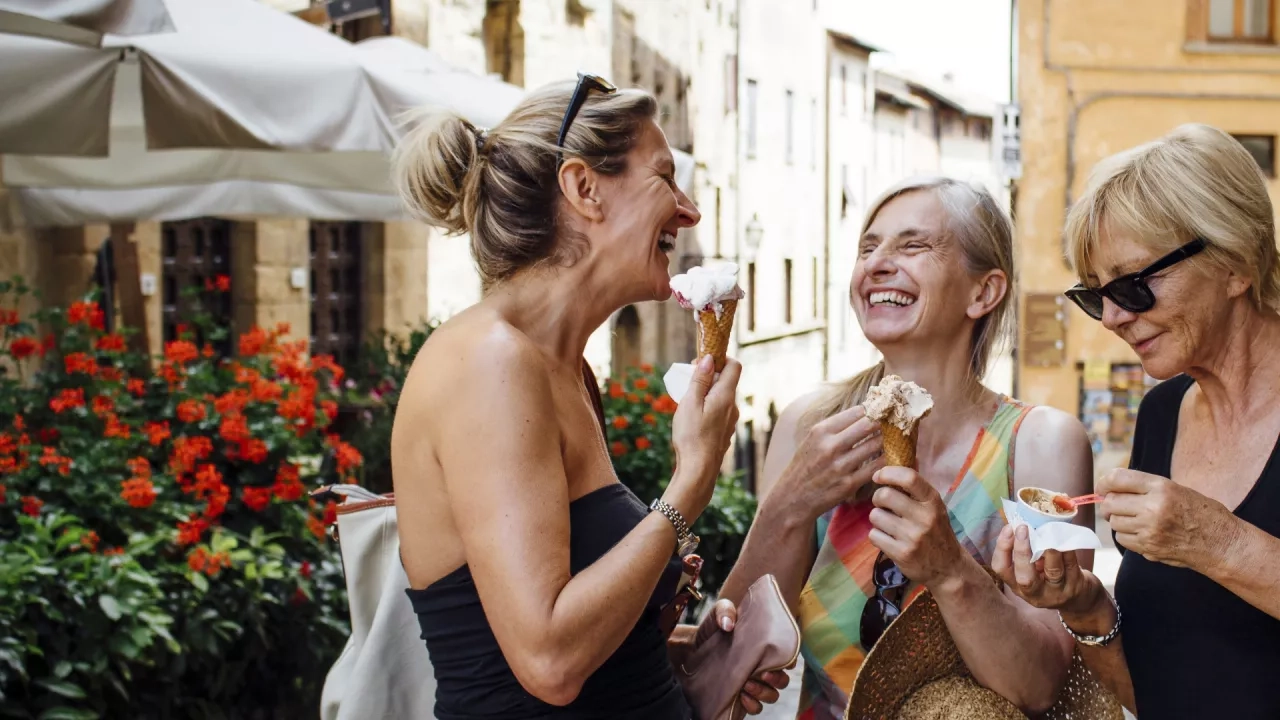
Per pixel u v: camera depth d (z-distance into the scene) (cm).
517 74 1388
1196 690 202
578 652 176
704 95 2334
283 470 520
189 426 536
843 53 3703
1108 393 2261
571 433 194
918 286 240
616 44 1773
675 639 239
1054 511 204
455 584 189
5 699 379
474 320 192
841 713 239
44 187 700
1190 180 199
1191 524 188
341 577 520
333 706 249
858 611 237
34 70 422
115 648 402
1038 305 2270
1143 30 2266
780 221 3048
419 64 596
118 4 357
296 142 470
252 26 511
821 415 258
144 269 930
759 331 2830
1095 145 2283
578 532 192
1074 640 219
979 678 214
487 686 188
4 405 510
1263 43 2283
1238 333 206
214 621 446
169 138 470
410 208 209
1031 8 2278
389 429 715
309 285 1116
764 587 228
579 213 198
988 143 5075
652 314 1967
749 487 2736
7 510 454
